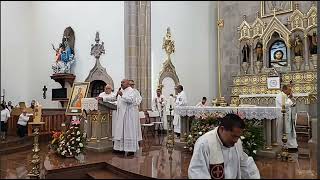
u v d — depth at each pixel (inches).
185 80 570.9
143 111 488.1
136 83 505.4
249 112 294.7
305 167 234.2
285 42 518.3
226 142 167.3
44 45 606.2
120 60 514.9
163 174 215.8
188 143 307.9
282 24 522.6
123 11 518.0
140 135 322.7
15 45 608.4
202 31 612.4
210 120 301.3
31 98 614.2
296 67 508.7
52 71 589.3
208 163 168.9
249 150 268.4
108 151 319.6
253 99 536.4
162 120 509.4
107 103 319.6
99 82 545.3
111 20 531.8
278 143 316.5
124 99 300.5
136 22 513.7
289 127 318.0
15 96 602.9
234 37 602.9
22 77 616.7
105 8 540.4
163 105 512.4
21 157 316.8
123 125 301.3
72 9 577.0
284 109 284.0
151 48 526.0
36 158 242.4
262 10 569.3
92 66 546.0
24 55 619.2
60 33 586.6
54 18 599.5
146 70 513.3
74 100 392.5
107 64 529.3
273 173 212.5
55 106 578.9
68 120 468.1
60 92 558.6
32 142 410.3
